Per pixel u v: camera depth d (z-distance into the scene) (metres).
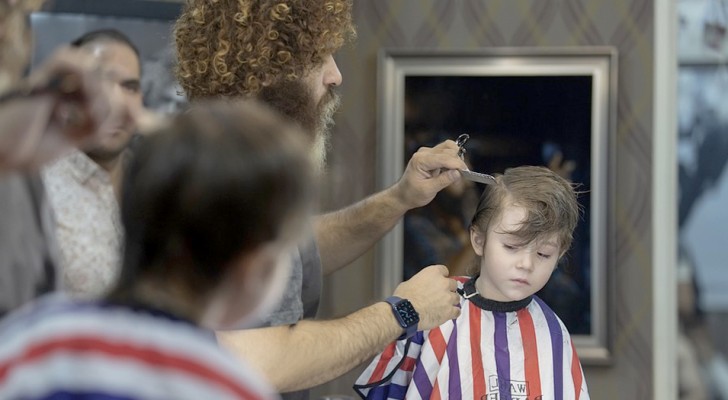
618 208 3.59
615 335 3.59
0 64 1.06
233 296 0.90
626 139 3.59
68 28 3.19
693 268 3.59
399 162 3.60
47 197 1.37
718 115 3.57
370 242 2.28
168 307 0.88
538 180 1.96
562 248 1.96
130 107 0.97
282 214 0.88
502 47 3.60
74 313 0.86
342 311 3.65
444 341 1.94
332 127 3.61
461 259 3.57
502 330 1.95
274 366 1.56
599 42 3.58
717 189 3.58
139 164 0.89
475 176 2.05
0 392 0.82
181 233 0.87
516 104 3.57
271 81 1.74
